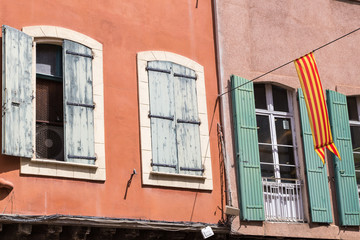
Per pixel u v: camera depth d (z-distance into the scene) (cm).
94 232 1495
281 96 1838
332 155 1831
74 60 1555
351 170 1830
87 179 1502
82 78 1556
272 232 1694
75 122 1521
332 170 1823
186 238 1609
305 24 1914
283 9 1895
